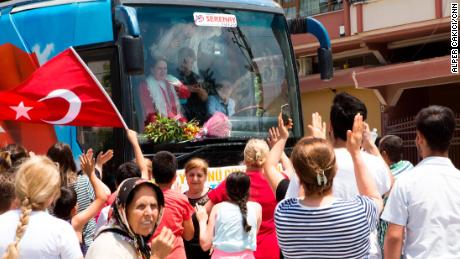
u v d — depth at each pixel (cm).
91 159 971
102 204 949
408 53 3216
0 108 1188
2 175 780
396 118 3136
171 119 1367
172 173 991
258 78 1506
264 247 1070
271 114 1510
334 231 659
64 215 930
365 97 3303
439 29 2916
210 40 1459
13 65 1471
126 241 627
